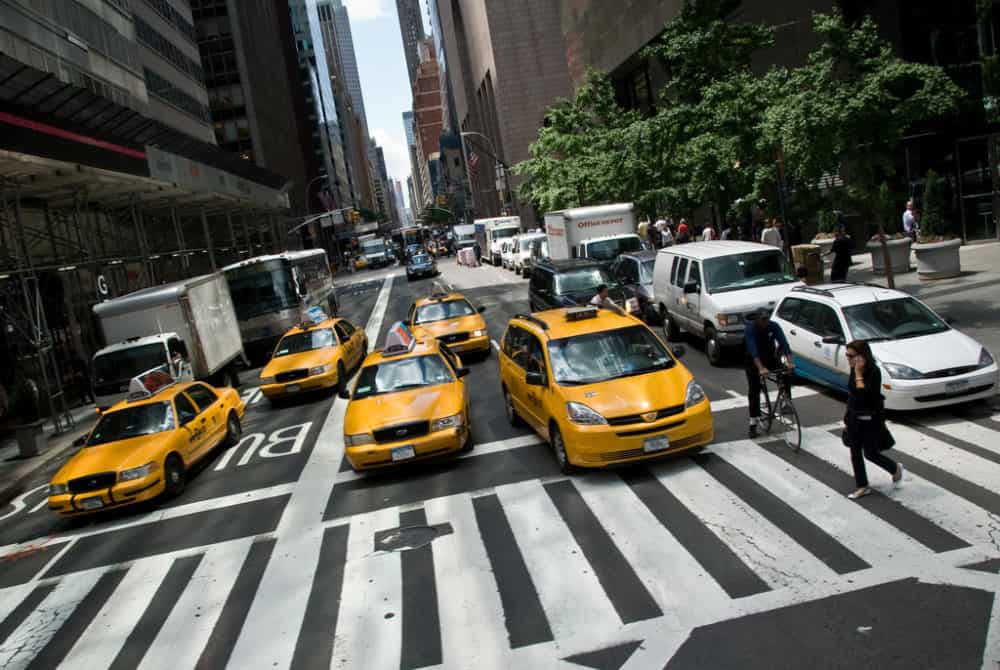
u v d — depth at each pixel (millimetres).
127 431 11750
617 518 8008
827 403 11008
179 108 50906
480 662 5656
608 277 19438
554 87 83500
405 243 95750
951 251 18281
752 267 15102
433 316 19156
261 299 25844
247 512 10070
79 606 7914
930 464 8258
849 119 13734
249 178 44000
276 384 16922
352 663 5891
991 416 9523
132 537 9891
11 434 19953
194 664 6270
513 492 9219
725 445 9797
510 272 46281
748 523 7438
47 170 20391
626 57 40656
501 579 6980
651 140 21156
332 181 159625
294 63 131250
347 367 18594
